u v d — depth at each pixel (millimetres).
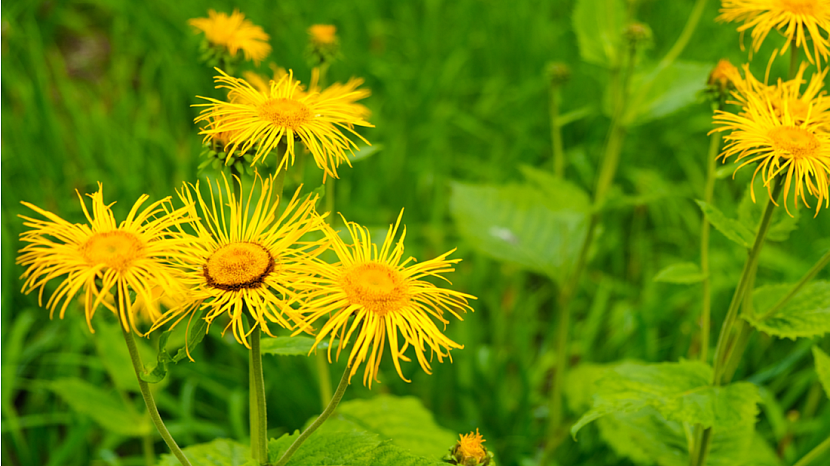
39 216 3422
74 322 2949
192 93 4148
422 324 1161
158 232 1186
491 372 3127
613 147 2785
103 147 3799
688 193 3980
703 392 1804
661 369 1876
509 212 3273
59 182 3617
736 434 2361
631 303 3623
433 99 4363
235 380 3119
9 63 4012
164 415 3135
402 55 4902
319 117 1421
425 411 2436
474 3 4961
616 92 2820
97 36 5207
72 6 5230
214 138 1448
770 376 2926
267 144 1358
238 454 1884
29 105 3777
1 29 3920
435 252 3648
